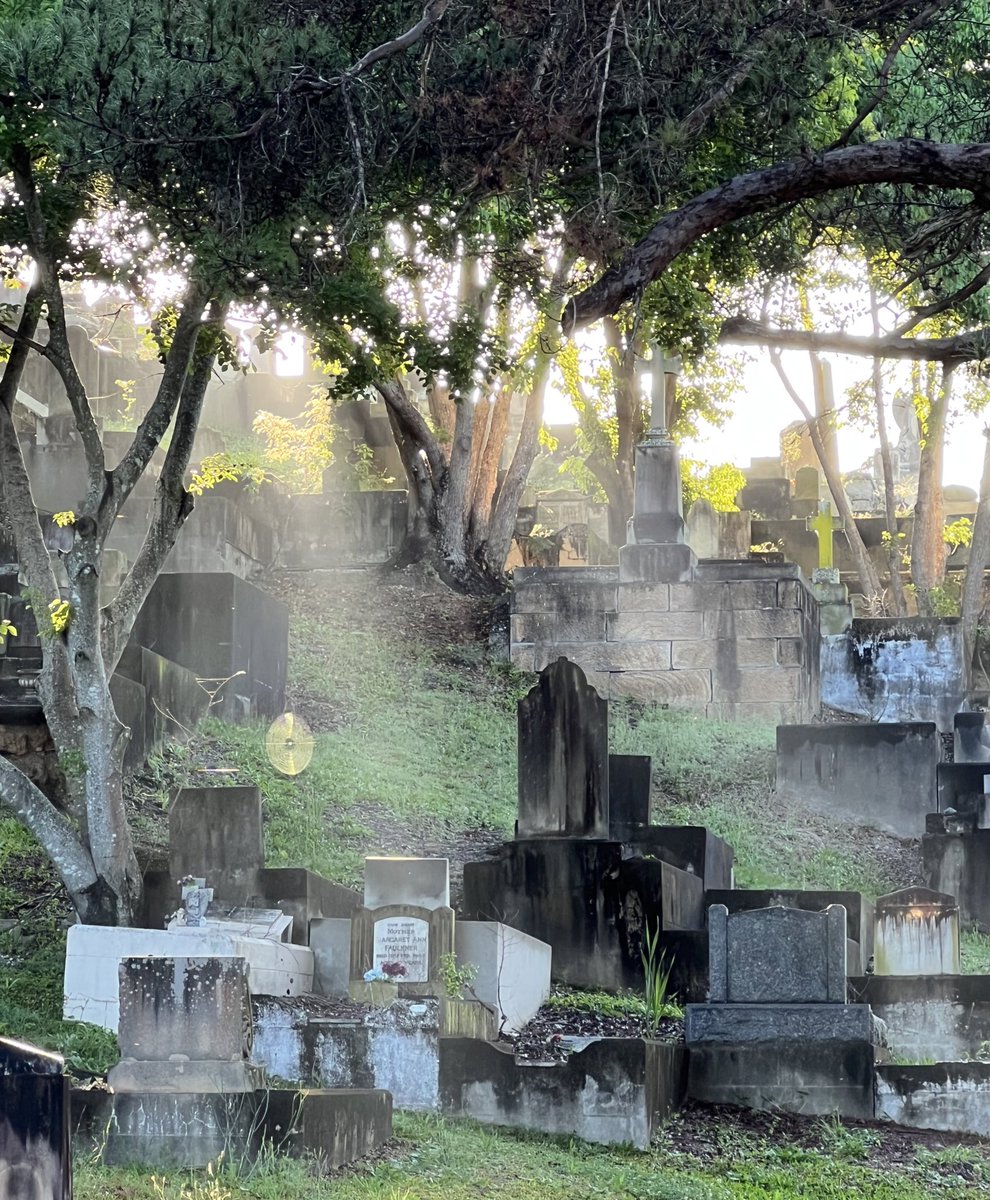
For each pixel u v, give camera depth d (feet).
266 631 84.89
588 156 43.83
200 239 47.65
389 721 89.61
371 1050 46.83
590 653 100.37
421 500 112.98
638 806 70.18
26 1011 50.55
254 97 43.37
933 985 55.98
